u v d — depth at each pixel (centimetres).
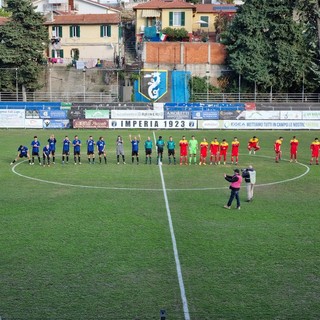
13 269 1892
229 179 2758
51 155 4397
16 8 7312
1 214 2609
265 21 7250
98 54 8575
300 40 7250
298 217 2600
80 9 9900
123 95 7369
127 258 1998
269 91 7506
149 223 2458
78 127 6212
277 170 3925
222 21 8881
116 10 9931
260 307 1616
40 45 7362
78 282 1784
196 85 7400
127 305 1619
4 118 6222
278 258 2020
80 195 3038
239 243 2188
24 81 7312
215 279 1817
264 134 5866
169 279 1811
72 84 7531
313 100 7369
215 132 5984
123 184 3356
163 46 7738
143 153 4666
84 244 2155
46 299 1658
